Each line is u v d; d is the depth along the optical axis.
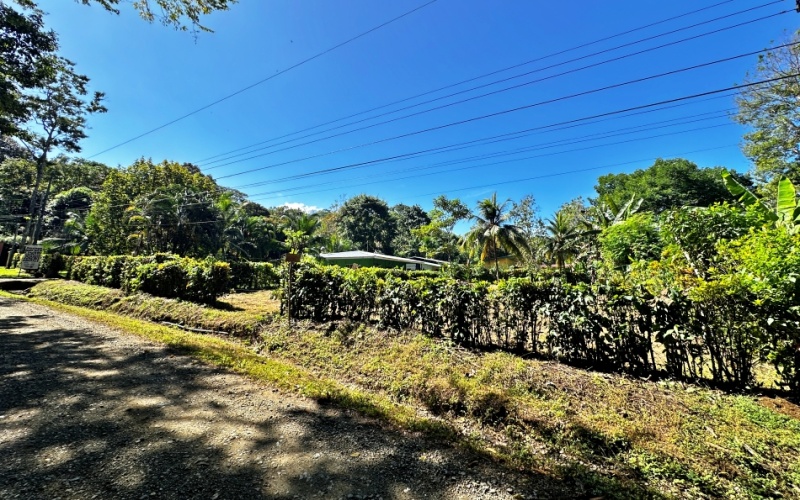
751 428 3.28
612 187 39.38
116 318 8.36
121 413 3.37
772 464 2.86
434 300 6.12
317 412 3.64
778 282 3.75
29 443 2.74
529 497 2.36
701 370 4.30
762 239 4.11
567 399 3.91
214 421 3.30
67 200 33.25
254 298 12.07
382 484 2.43
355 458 2.77
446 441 3.14
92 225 23.39
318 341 6.43
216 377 4.54
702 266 6.21
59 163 30.47
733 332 4.10
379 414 3.65
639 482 2.75
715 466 2.86
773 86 18.45
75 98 24.97
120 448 2.73
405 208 57.41
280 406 3.73
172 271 10.23
